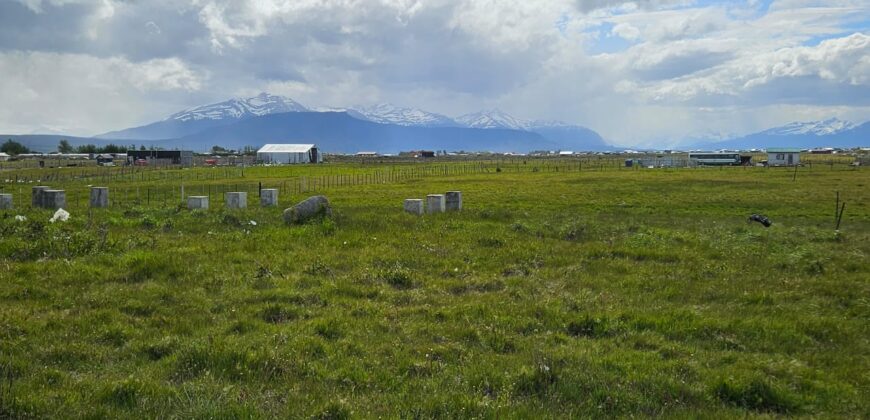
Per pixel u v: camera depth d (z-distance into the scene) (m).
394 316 11.69
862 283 15.71
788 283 15.45
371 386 8.31
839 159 155.88
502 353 9.93
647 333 11.05
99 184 65.75
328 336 10.41
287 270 15.52
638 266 17.36
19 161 156.88
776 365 9.57
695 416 7.67
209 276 14.47
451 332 10.77
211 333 10.26
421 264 16.86
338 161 183.25
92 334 9.98
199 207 31.88
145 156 155.50
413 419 7.21
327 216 24.98
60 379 8.09
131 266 14.98
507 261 17.55
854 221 35.88
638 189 60.31
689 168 114.31
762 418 7.75
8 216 25.44
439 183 71.12
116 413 7.05
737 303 13.48
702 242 22.14
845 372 9.54
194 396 7.48
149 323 10.82
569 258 18.12
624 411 7.80
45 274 13.90
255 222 24.64
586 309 12.53
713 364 9.66
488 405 7.62
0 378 8.03
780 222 34.75
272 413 7.24
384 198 49.53
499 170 104.75
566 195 53.53
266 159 167.12
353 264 16.52
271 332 10.41
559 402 7.95
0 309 11.05
